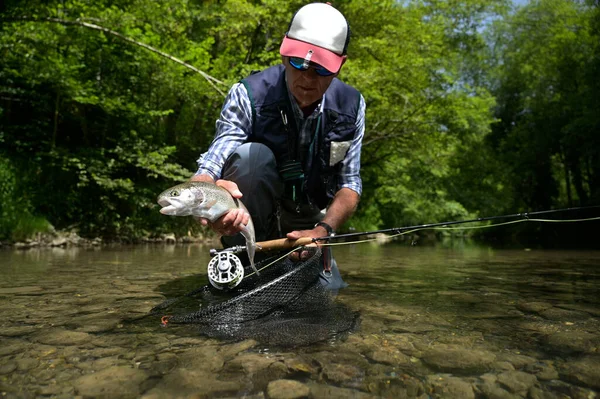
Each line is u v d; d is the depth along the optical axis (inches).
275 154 102.5
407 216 807.7
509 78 962.7
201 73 377.7
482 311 82.6
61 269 159.9
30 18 362.6
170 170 440.5
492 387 44.5
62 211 389.1
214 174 93.9
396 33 548.4
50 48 389.1
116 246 350.0
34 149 412.5
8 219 326.3
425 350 56.4
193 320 70.8
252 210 98.7
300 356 53.4
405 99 542.3
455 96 598.9
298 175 102.5
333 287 109.1
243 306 72.8
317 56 85.3
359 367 49.8
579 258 239.6
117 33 374.9
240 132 99.5
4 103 412.8
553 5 886.4
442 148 695.7
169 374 47.2
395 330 66.9
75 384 44.6
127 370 48.4
